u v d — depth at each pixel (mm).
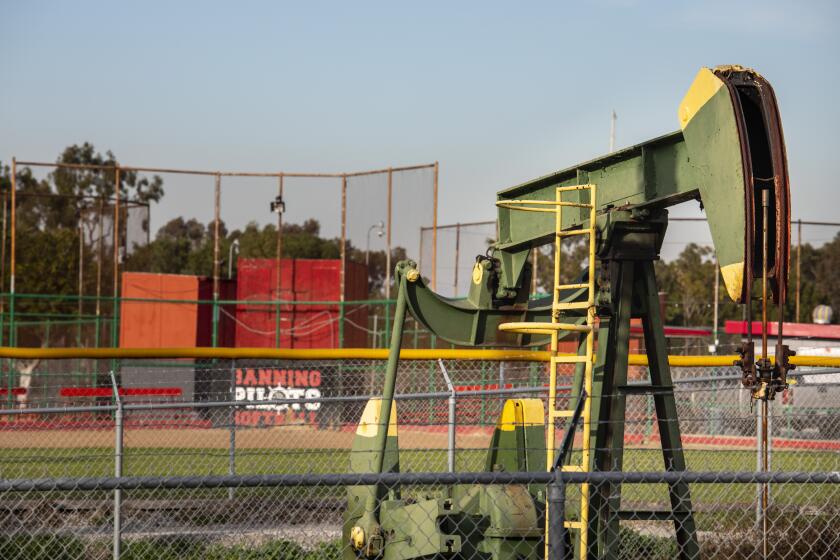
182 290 32562
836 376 19469
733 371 17688
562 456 6590
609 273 8516
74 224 50094
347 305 31078
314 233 30844
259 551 10695
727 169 7367
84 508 13195
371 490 8609
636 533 10891
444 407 21188
